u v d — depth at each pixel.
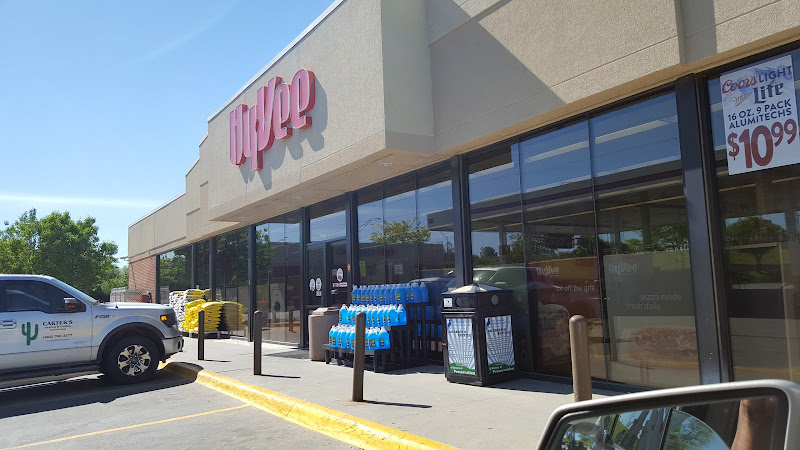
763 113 5.88
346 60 10.09
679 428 2.02
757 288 5.93
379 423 6.25
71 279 43.69
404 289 10.26
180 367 11.67
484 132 8.53
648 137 6.97
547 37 7.55
